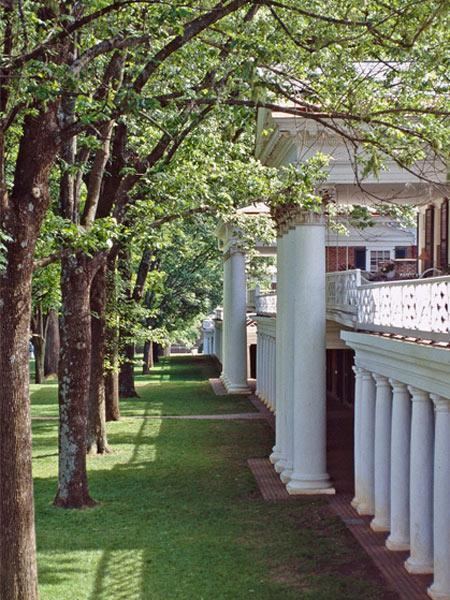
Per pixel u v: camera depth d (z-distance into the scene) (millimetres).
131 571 15125
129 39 12219
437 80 14781
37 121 12031
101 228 16156
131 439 30484
